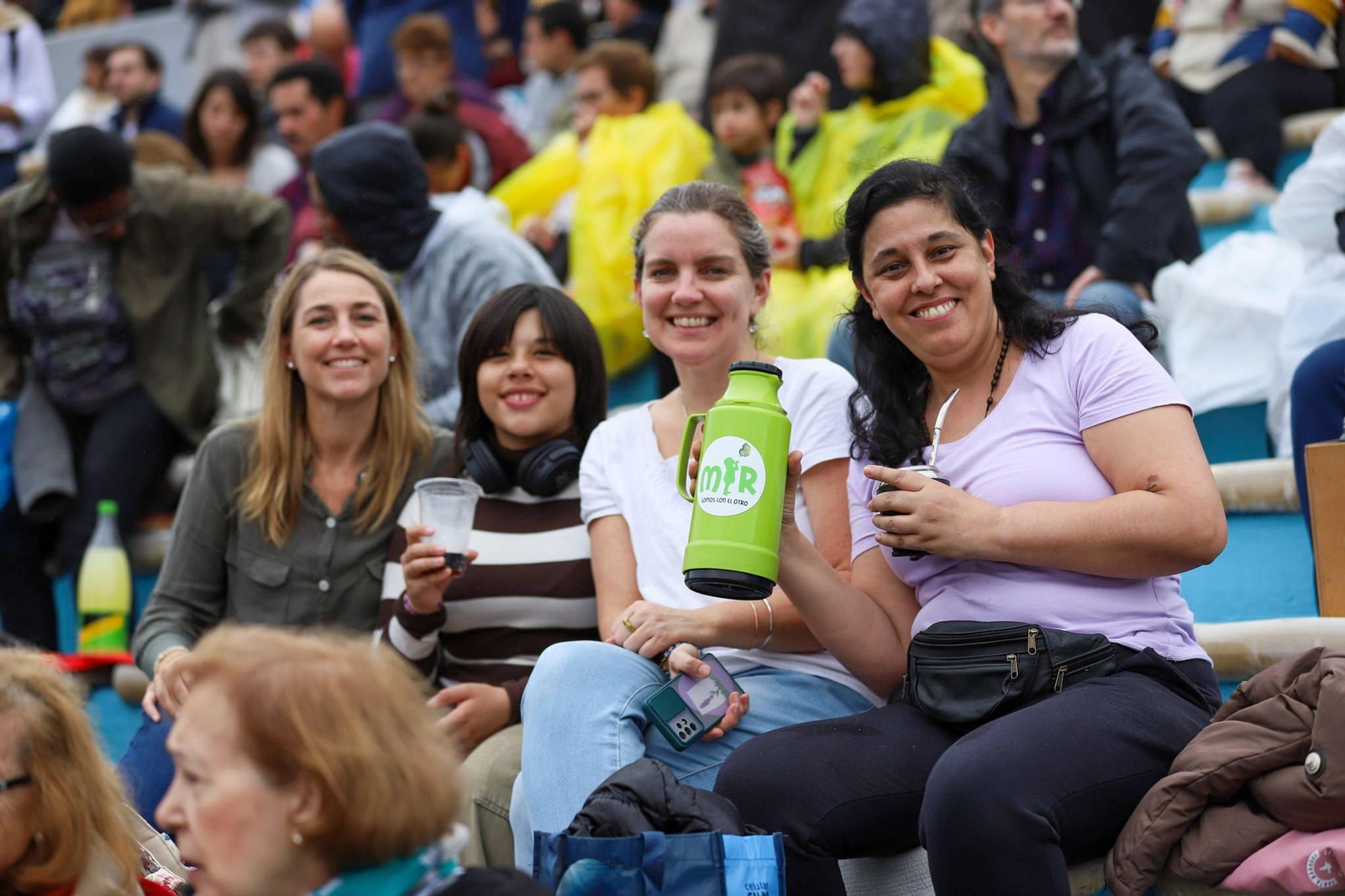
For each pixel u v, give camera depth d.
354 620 3.41
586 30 7.35
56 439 4.95
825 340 4.73
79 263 4.96
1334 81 5.21
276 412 3.47
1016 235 4.42
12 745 2.05
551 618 3.19
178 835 1.58
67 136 4.82
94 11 8.95
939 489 2.44
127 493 4.91
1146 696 2.35
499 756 2.91
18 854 2.06
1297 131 5.10
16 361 5.07
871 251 2.61
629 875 2.01
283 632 1.62
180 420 5.00
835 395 2.90
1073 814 2.21
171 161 5.98
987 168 4.43
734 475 2.40
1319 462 2.94
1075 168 4.38
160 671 3.27
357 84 7.37
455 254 4.54
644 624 2.72
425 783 1.53
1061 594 2.44
